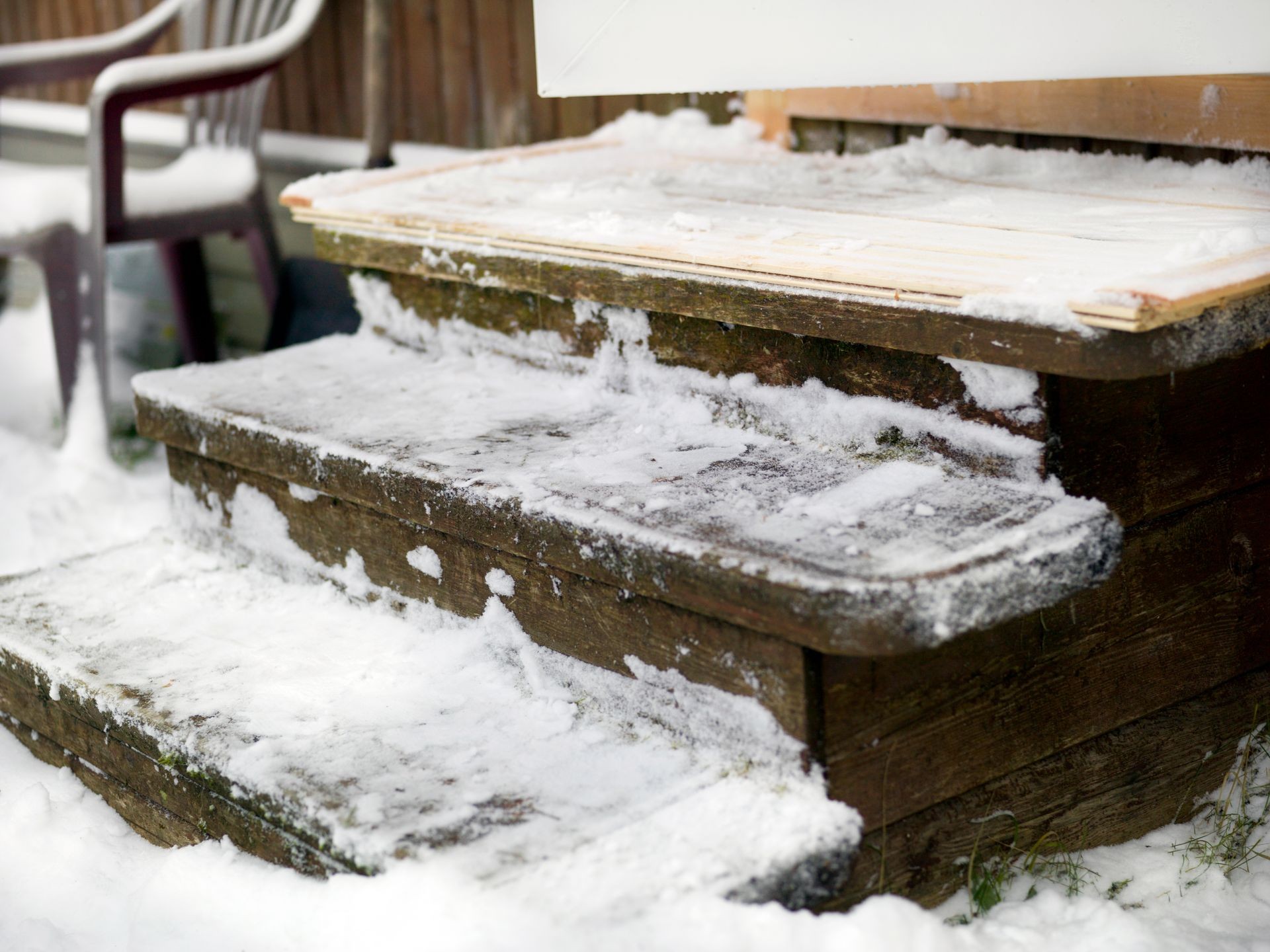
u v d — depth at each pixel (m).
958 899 1.50
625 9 1.92
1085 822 1.62
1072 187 1.95
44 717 1.83
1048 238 1.59
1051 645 1.52
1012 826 1.54
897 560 1.29
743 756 1.42
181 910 1.44
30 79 3.42
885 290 1.47
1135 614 1.60
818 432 1.66
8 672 1.87
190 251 3.50
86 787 1.80
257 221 3.22
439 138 3.40
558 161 2.48
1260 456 1.67
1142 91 2.00
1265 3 1.45
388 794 1.42
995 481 1.49
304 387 2.07
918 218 1.78
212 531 2.11
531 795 1.41
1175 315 1.30
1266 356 1.64
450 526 1.63
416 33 3.37
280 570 1.99
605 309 1.88
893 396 1.57
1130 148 2.07
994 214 1.77
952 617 1.25
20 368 3.87
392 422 1.87
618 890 1.24
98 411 3.03
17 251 2.96
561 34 1.99
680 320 1.78
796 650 1.33
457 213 2.05
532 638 1.64
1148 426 1.54
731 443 1.70
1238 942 1.46
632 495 1.53
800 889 1.29
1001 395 1.46
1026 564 1.30
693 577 1.36
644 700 1.52
